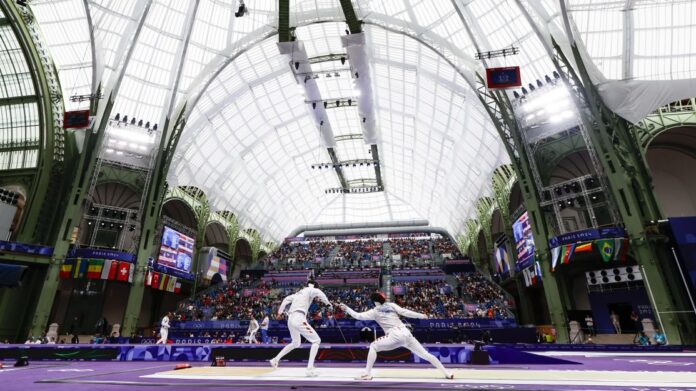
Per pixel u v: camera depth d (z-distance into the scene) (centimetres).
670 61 2106
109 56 2800
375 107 4522
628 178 2044
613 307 2398
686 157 2477
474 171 4081
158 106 3158
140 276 2803
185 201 4031
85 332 3127
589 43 2236
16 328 2352
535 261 2488
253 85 3844
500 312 2933
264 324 2370
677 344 1716
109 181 2952
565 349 1831
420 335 2611
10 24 2519
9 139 2800
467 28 2495
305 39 3550
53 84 2752
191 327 3000
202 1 2823
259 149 4853
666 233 1902
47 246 2533
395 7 2812
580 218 2705
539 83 2544
